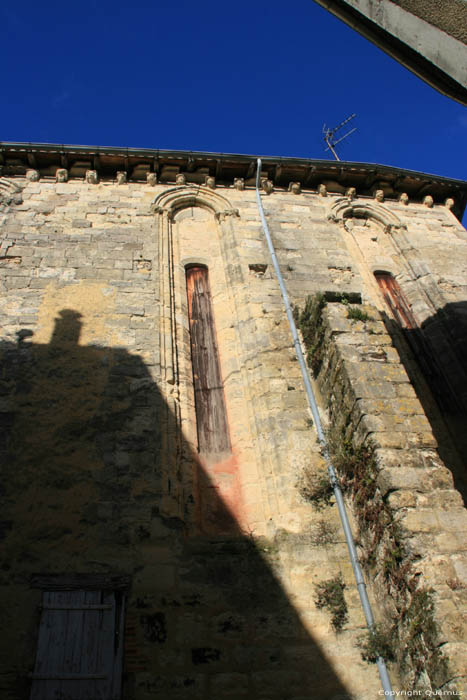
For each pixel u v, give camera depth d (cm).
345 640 634
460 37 502
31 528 686
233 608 652
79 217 1186
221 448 862
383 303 1178
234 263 1139
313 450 807
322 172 1408
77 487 732
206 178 1345
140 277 1062
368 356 777
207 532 744
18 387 833
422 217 1424
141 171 1328
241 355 973
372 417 700
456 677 487
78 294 1001
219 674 600
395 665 596
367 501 680
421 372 1065
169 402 859
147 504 729
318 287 1127
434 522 603
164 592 655
